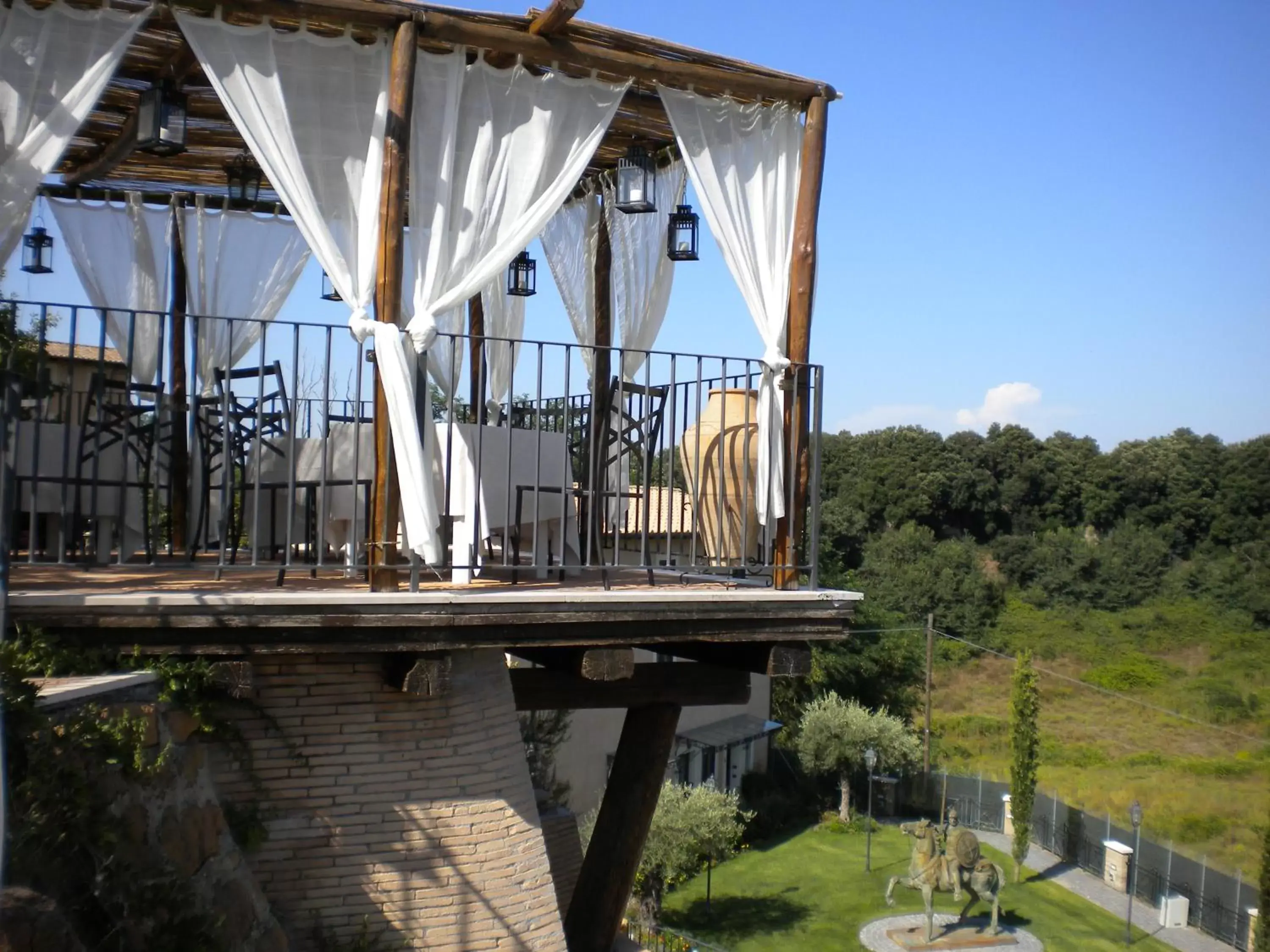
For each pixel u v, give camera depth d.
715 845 19.09
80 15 4.38
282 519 6.96
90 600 3.92
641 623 5.00
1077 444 54.38
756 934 18.64
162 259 8.16
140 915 3.29
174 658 4.10
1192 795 28.48
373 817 4.62
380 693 4.70
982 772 30.09
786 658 5.45
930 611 42.19
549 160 5.23
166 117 5.45
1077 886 22.66
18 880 2.84
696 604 5.08
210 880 3.79
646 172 6.71
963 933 19.17
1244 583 42.38
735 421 6.30
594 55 5.16
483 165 5.02
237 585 4.94
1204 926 20.25
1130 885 22.23
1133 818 21.73
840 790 26.38
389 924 4.59
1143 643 40.16
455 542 5.76
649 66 5.29
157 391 4.83
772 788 26.67
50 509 6.07
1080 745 32.72
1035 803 26.02
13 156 4.26
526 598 4.67
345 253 4.89
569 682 6.45
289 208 4.63
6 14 4.28
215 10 4.52
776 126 5.75
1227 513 48.47
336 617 4.30
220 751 4.33
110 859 3.22
